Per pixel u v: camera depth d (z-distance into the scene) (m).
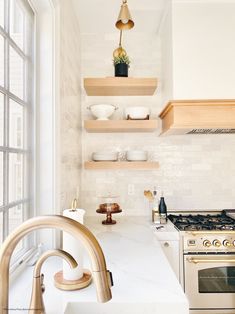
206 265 1.78
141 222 2.08
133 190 2.36
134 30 2.36
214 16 1.93
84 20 2.18
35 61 1.33
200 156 2.36
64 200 1.54
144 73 2.39
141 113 2.10
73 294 0.88
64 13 1.58
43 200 1.33
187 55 1.92
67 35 1.68
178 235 1.79
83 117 2.37
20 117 1.25
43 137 1.34
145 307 0.84
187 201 2.35
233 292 1.79
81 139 2.36
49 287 0.93
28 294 0.87
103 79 2.07
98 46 2.40
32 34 1.34
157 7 2.04
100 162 2.11
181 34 1.93
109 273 0.56
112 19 2.17
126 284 0.96
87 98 2.38
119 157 2.37
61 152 1.46
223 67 1.92
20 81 1.26
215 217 2.18
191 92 1.91
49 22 1.35
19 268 1.04
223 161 2.35
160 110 2.38
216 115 1.85
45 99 1.35
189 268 1.79
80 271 0.95
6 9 1.06
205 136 2.36
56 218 0.57
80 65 2.34
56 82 1.37
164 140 2.37
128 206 2.35
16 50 1.18
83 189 2.35
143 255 1.29
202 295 1.79
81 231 0.55
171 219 2.13
